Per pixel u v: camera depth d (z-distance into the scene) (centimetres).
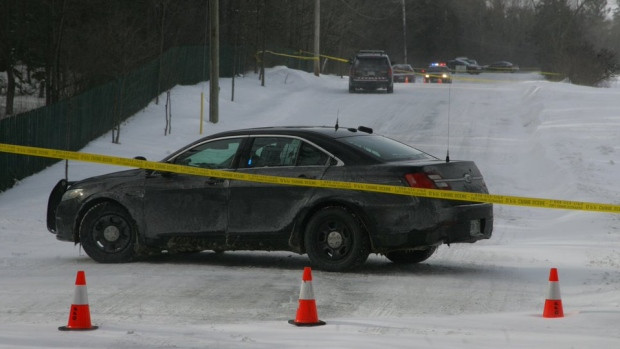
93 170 4225
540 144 4812
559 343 1242
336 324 1416
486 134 5856
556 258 2209
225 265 2095
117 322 1464
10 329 1389
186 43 9225
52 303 1638
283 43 11744
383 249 1911
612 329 1358
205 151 2089
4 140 3809
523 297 1695
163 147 5097
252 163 2030
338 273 1939
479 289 1775
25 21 6756
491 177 4128
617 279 1870
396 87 9944
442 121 6600
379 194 1897
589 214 2977
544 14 14425
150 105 6512
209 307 1598
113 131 5056
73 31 6331
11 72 6569
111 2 6844
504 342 1253
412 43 19588
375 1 17575
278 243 1989
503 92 9075
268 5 9912
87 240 2138
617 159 4269
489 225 1991
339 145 1977
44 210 3272
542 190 3778
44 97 7694
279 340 1280
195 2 9450
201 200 2045
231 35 9869
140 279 1883
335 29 13838
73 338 1304
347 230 1925
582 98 6975
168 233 2075
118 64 6012
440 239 1881
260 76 9500
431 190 1867
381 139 2100
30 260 2205
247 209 2006
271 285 1812
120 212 2120
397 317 1507
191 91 7344
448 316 1512
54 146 4422
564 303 1655
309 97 8288
